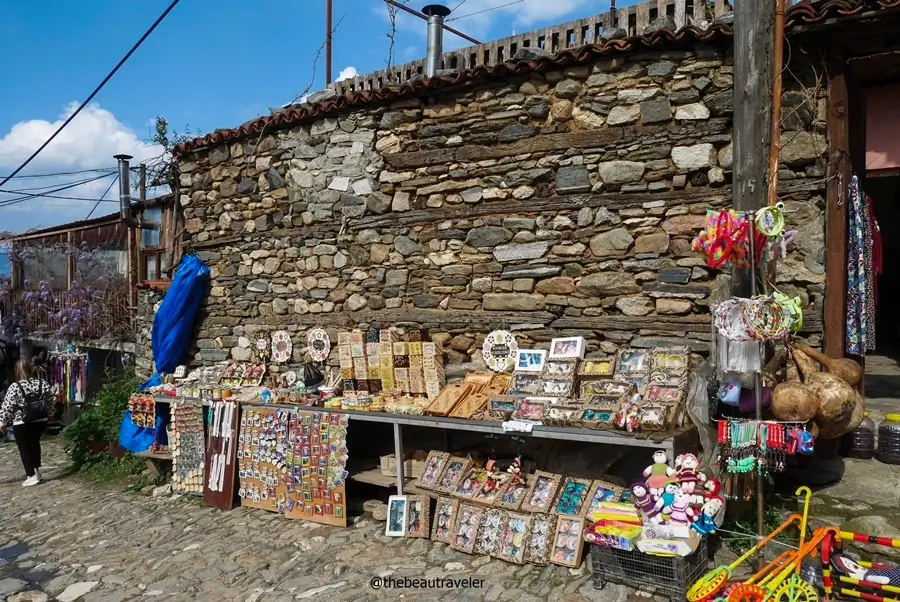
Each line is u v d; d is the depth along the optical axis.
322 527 5.25
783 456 3.66
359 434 6.07
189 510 6.11
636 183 5.01
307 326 6.80
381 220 6.23
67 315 12.04
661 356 4.43
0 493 7.88
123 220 10.33
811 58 4.43
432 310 5.99
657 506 3.58
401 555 4.58
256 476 5.82
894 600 3.15
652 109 4.91
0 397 13.30
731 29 4.50
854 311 4.51
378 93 6.05
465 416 4.72
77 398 11.74
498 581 4.02
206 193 7.59
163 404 7.13
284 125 6.84
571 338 5.01
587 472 4.78
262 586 4.38
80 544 5.68
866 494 4.05
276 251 7.00
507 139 5.53
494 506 4.47
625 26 6.43
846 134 4.39
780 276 4.55
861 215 4.61
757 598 3.11
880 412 5.47
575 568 3.99
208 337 7.62
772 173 4.02
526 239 5.48
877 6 4.07
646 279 5.00
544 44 6.96
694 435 4.26
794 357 4.14
